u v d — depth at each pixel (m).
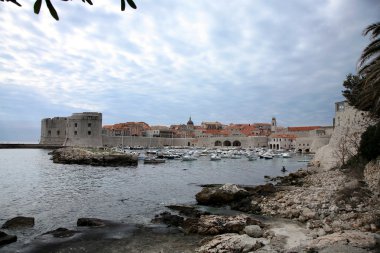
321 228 18.62
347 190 25.52
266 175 60.09
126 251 17.11
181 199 34.09
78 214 26.92
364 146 34.69
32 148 167.12
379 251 13.06
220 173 64.81
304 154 142.38
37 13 4.23
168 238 19.39
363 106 30.11
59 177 54.72
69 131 159.12
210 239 18.11
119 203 31.77
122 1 4.56
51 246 17.88
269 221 22.36
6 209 28.73
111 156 83.38
